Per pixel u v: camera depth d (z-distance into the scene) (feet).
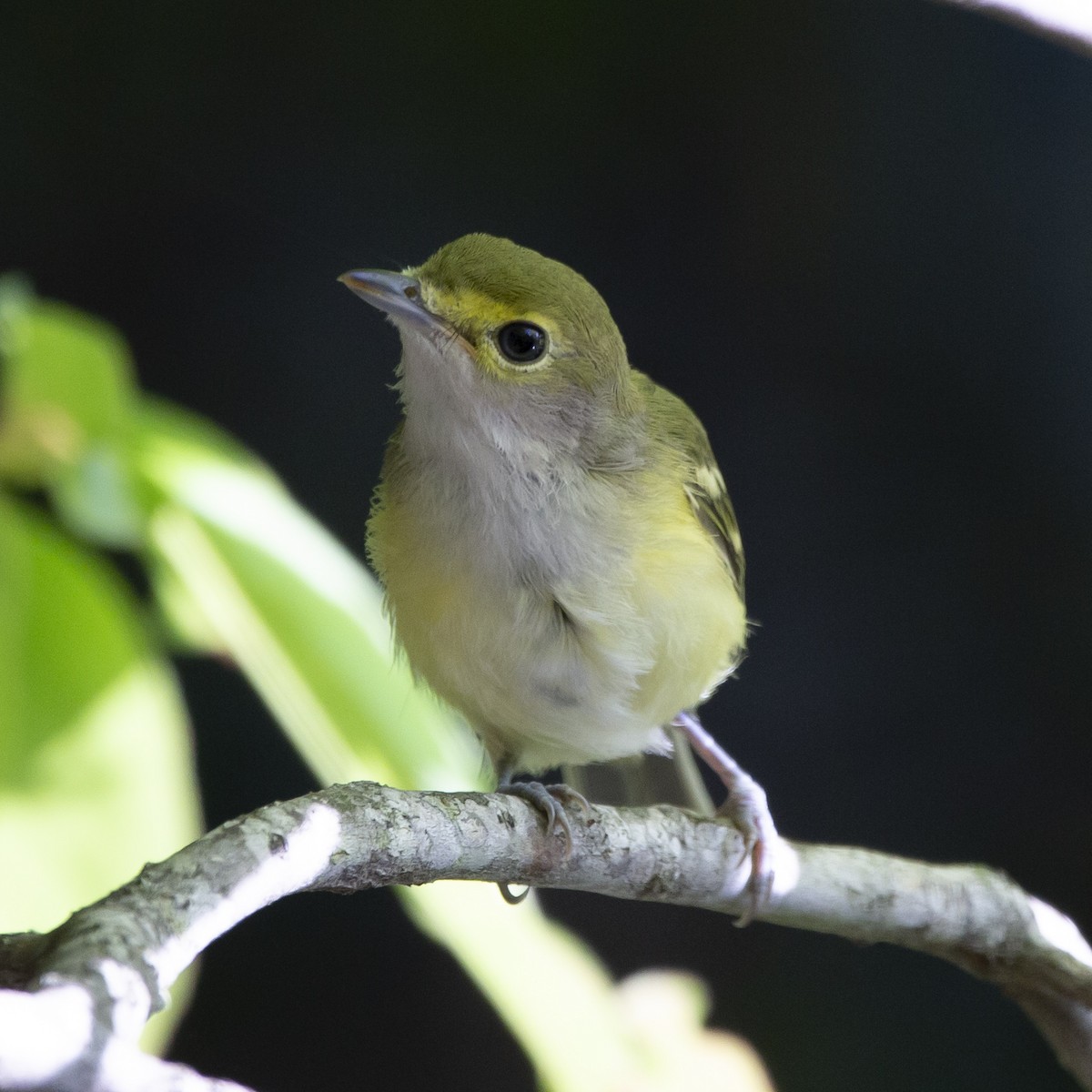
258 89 40.98
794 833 38.78
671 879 18.81
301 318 40.98
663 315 40.52
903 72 40.22
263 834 13.44
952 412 39.75
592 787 27.30
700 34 40.73
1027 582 38.99
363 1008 38.19
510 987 17.51
